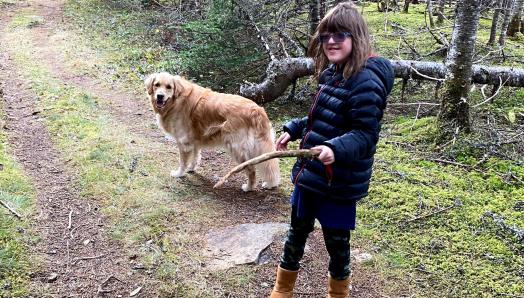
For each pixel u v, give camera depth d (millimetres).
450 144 5891
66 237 4000
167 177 5301
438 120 6160
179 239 4020
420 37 11281
